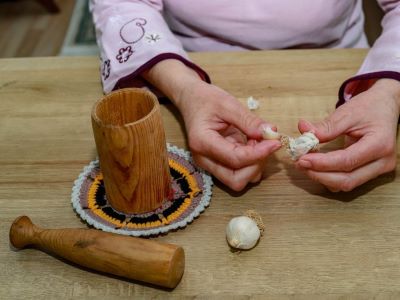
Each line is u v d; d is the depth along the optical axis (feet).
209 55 2.91
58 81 2.78
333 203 1.98
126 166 1.77
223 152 1.95
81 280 1.73
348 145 2.13
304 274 1.71
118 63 2.63
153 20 2.78
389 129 2.00
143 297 1.67
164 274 1.59
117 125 1.73
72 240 1.70
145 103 1.84
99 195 2.01
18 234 1.80
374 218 1.91
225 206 2.00
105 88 2.65
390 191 2.02
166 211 1.94
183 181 2.07
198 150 2.05
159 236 1.87
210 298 1.65
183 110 2.27
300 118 2.42
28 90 2.72
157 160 1.82
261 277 1.71
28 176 2.18
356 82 2.41
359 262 1.74
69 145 2.34
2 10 8.77
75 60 2.95
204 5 3.15
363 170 1.96
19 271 1.77
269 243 1.83
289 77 2.69
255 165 1.98
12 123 2.50
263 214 1.95
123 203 1.89
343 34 3.49
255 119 2.02
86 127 2.45
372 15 4.27
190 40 3.39
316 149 2.01
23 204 2.04
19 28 8.32
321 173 1.93
